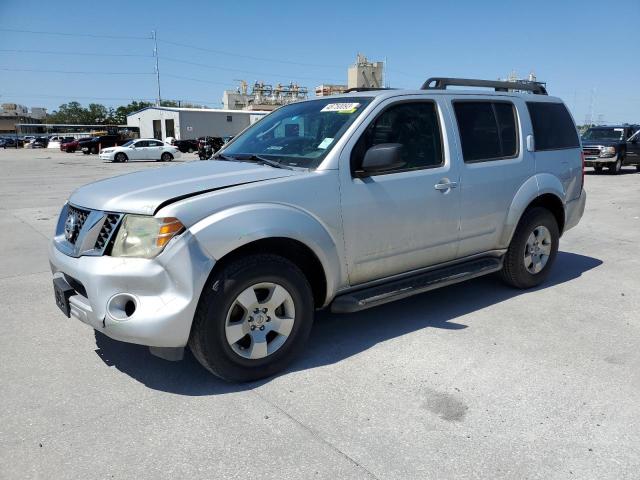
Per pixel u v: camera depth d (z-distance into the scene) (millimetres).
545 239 5273
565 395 3248
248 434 2848
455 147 4348
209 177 3475
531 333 4211
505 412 3061
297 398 3221
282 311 3521
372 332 4238
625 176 19078
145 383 3418
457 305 4871
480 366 3633
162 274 3023
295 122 4223
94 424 2945
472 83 4824
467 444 2758
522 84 5238
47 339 4117
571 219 5598
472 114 4578
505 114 4863
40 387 3359
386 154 3549
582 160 5656
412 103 4168
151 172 3859
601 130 20781
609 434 2848
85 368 3629
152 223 3070
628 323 4434
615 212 10562
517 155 4883
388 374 3523
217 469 2564
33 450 2705
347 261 3744
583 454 2682
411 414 3041
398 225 3961
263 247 3465
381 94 4051
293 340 3531
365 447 2734
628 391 3297
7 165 28797
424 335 4172
